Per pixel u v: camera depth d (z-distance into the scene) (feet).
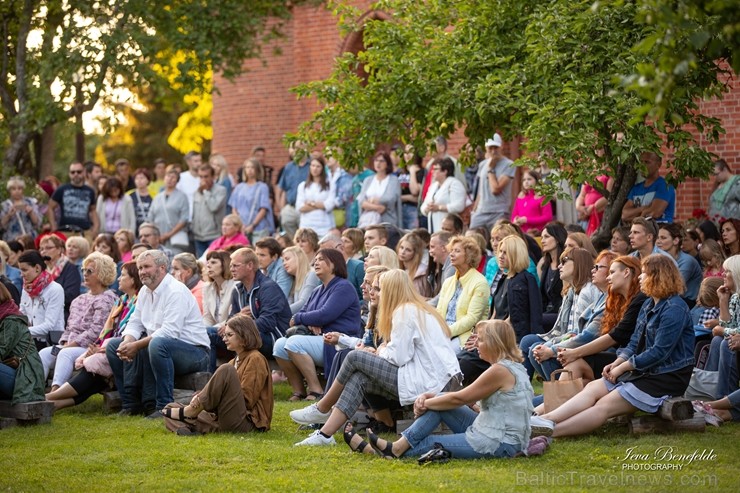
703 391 34.76
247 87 82.94
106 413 39.22
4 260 49.06
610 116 39.93
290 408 38.04
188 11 69.46
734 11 22.85
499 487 25.91
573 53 41.60
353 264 45.21
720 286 37.47
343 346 37.91
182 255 45.55
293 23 79.82
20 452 31.55
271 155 81.92
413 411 32.42
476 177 57.41
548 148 40.63
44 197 65.72
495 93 41.75
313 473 27.96
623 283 33.50
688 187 58.23
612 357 34.19
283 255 45.29
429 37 47.16
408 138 47.96
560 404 31.81
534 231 51.47
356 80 48.26
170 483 27.27
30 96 66.69
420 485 26.22
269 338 40.60
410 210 58.95
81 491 26.73
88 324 41.50
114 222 63.98
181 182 65.46
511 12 45.21
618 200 45.93
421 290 43.93
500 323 29.35
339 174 59.62
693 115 42.24
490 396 29.17
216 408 33.88
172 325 38.06
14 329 36.37
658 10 22.34
